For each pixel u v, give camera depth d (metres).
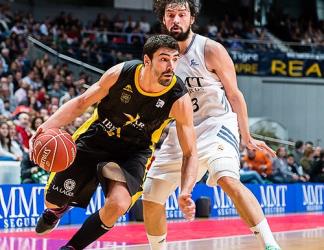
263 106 16.48
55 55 14.26
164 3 3.91
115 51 16.02
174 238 6.72
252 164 10.84
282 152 11.41
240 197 3.71
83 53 14.98
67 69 13.31
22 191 7.48
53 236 6.49
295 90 16.73
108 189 3.52
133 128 3.64
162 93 3.52
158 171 4.04
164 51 3.34
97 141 3.71
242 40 17.52
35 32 15.23
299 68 16.77
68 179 3.72
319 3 21.44
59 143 3.50
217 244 6.16
